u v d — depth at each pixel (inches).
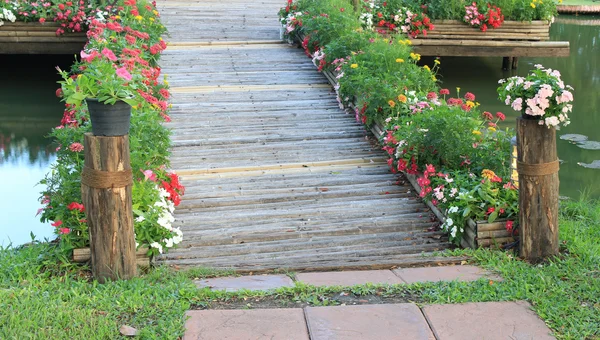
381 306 141.3
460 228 196.1
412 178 242.4
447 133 221.6
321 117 306.5
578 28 598.9
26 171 296.4
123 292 146.4
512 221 187.0
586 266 163.2
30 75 431.8
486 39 416.8
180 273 163.3
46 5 389.7
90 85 148.7
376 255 195.6
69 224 172.2
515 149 194.2
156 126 217.0
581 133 338.3
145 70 276.8
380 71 296.4
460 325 134.6
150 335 129.1
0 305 138.3
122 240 154.3
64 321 133.8
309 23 372.5
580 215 216.7
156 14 399.5
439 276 159.6
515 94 168.6
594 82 437.4
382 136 262.5
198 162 260.7
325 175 251.8
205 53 382.6
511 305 143.1
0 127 348.8
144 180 188.4
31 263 162.1
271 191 238.1
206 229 211.3
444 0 409.7
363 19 398.6
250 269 169.0
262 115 305.4
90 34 328.8
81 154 193.6
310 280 157.8
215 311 138.8
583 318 137.7
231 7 489.4
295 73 359.6
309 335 130.0
